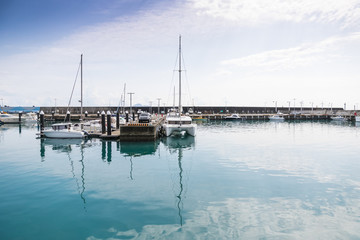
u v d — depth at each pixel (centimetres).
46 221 859
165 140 2983
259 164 1711
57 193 1127
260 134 3791
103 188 1198
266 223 845
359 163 1747
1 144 2583
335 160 1845
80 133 2886
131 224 834
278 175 1428
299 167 1623
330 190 1170
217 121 7844
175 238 747
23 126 5188
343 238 756
